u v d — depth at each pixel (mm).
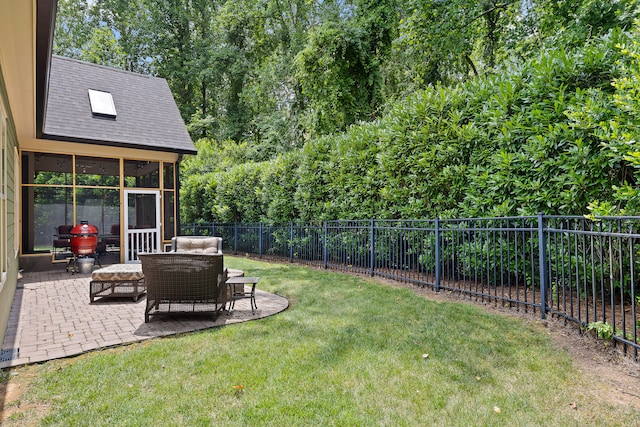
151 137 10719
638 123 3396
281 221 10539
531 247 4258
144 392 2637
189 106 26484
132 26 24828
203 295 4453
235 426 2217
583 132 4023
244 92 22156
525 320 4066
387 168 6922
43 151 9219
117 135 10047
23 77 4777
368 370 2936
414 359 3125
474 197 5328
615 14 8203
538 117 4520
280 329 4016
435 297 5371
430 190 6242
